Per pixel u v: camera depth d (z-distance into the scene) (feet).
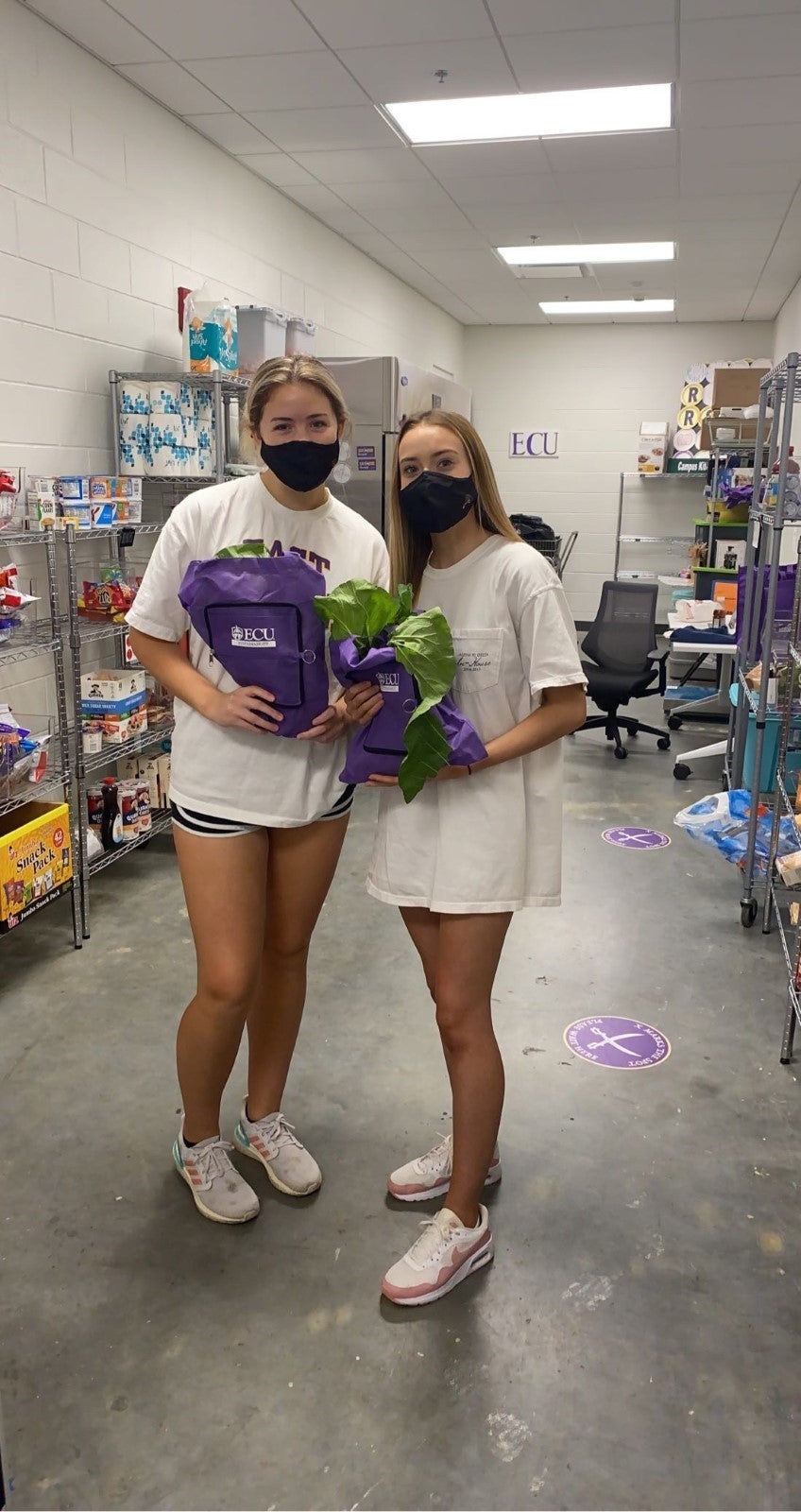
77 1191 6.88
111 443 13.14
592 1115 7.81
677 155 15.92
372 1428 5.11
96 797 12.15
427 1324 5.76
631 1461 4.96
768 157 15.96
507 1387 5.36
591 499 33.06
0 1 10.44
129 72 12.75
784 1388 5.39
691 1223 6.64
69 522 10.29
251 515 5.86
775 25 11.43
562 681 5.41
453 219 19.85
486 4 10.96
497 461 33.58
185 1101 6.59
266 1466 4.90
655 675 19.36
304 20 11.31
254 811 5.89
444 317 30.19
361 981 9.89
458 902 5.66
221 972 6.05
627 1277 6.15
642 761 19.13
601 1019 9.33
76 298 12.20
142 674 12.52
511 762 5.71
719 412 24.62
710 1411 5.24
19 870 9.61
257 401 5.58
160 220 14.06
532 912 11.79
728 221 19.71
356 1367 5.47
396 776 5.42
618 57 12.34
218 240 15.89
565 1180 7.04
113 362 13.10
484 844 5.66
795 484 10.79
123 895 12.01
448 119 14.53
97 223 12.55
